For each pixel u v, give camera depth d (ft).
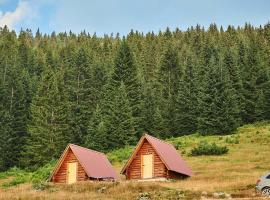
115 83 354.54
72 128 327.67
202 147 244.22
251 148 249.34
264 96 347.56
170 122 341.62
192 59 476.54
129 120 307.37
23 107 334.03
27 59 480.23
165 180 162.81
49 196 114.11
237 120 335.47
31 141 304.50
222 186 128.77
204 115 321.32
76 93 366.63
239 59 442.91
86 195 115.14
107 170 180.14
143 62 495.41
